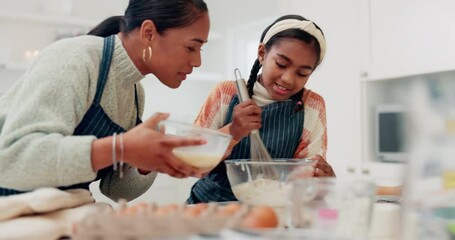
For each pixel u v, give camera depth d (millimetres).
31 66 919
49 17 2986
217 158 875
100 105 985
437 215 520
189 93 3643
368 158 2387
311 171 889
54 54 900
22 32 3029
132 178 1127
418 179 525
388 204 778
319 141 1302
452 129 511
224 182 1228
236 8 3479
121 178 1129
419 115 519
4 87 2990
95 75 952
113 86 1005
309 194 635
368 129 2400
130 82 1046
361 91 2414
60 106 845
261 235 509
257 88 1288
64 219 693
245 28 3393
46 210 706
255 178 883
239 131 1109
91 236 516
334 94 2615
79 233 519
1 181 814
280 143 1256
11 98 944
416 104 521
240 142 1229
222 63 3617
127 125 1140
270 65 1207
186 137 790
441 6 2031
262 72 1272
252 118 1114
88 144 767
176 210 572
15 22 3008
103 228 516
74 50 922
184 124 843
